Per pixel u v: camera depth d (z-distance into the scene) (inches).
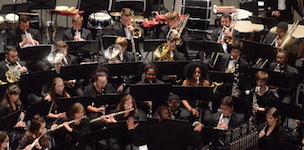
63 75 779.4
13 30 968.9
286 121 828.0
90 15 1074.1
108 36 870.4
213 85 820.6
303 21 1067.9
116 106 770.8
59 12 1045.2
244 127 641.0
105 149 706.8
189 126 647.8
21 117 717.3
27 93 813.2
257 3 1104.8
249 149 644.7
